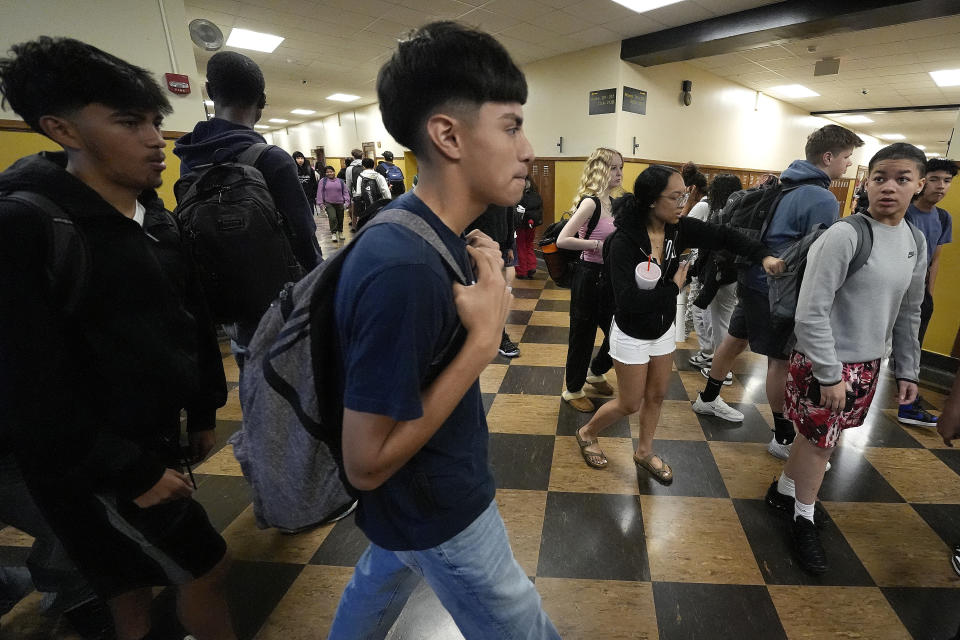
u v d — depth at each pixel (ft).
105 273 2.58
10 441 2.75
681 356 10.55
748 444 7.04
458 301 1.82
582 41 18.42
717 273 7.73
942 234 8.35
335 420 2.00
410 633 4.19
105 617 3.96
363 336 1.64
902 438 7.20
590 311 7.36
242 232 3.96
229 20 16.69
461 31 1.73
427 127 1.78
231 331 4.73
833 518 5.56
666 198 4.63
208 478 6.35
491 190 1.88
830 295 4.25
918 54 18.45
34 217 2.30
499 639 2.50
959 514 5.61
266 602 4.48
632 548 5.11
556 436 7.30
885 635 4.15
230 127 4.56
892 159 4.07
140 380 2.80
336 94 31.89
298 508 2.19
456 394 1.84
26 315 2.27
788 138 31.04
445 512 2.15
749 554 5.01
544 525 5.45
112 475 2.53
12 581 4.16
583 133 20.27
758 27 14.83
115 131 2.56
